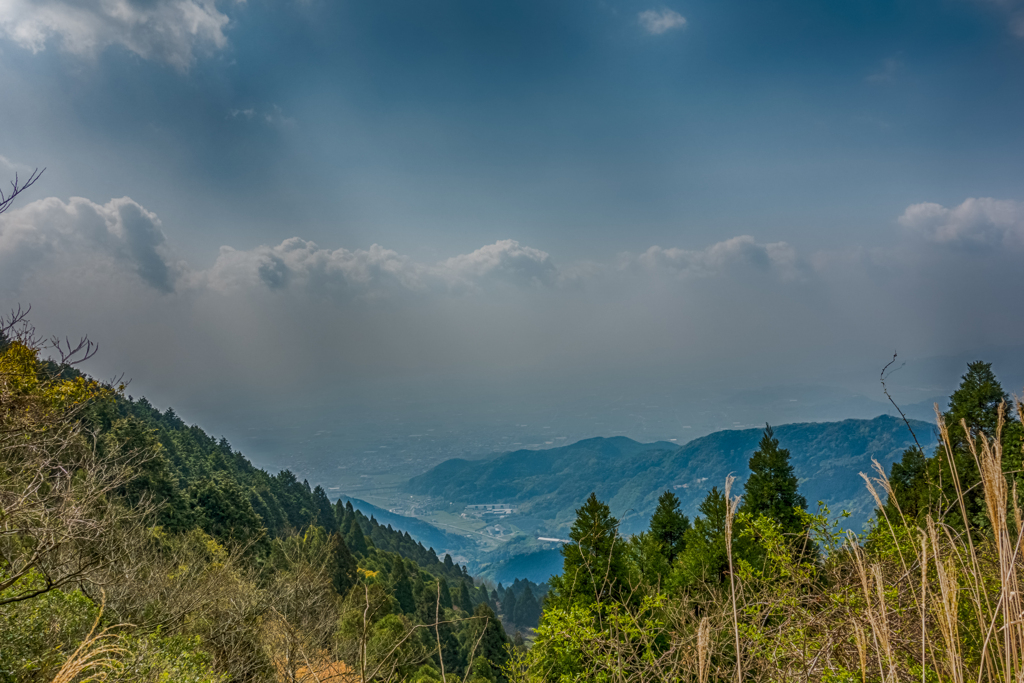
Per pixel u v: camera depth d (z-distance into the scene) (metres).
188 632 12.89
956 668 2.10
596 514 14.83
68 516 6.53
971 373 16.81
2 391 7.01
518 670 7.90
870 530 6.25
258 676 12.30
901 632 3.32
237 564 19.19
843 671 3.31
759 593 6.76
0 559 8.08
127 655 7.86
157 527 18.11
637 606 13.94
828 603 4.58
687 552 18.53
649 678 5.20
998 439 2.04
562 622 7.67
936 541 2.20
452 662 23.34
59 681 3.48
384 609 26.31
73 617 9.06
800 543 8.45
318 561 27.61
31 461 6.67
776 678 3.65
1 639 7.46
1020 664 2.00
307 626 15.01
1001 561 2.03
